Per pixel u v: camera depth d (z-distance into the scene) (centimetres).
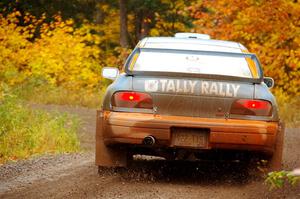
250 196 2209
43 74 7138
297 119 5516
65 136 3622
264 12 6431
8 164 2891
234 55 2539
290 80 6669
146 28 10381
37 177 2534
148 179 2495
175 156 2533
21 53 7494
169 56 2533
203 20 6881
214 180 2539
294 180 1828
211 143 2347
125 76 2428
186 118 2355
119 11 10025
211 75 2364
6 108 3788
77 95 6481
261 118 2369
